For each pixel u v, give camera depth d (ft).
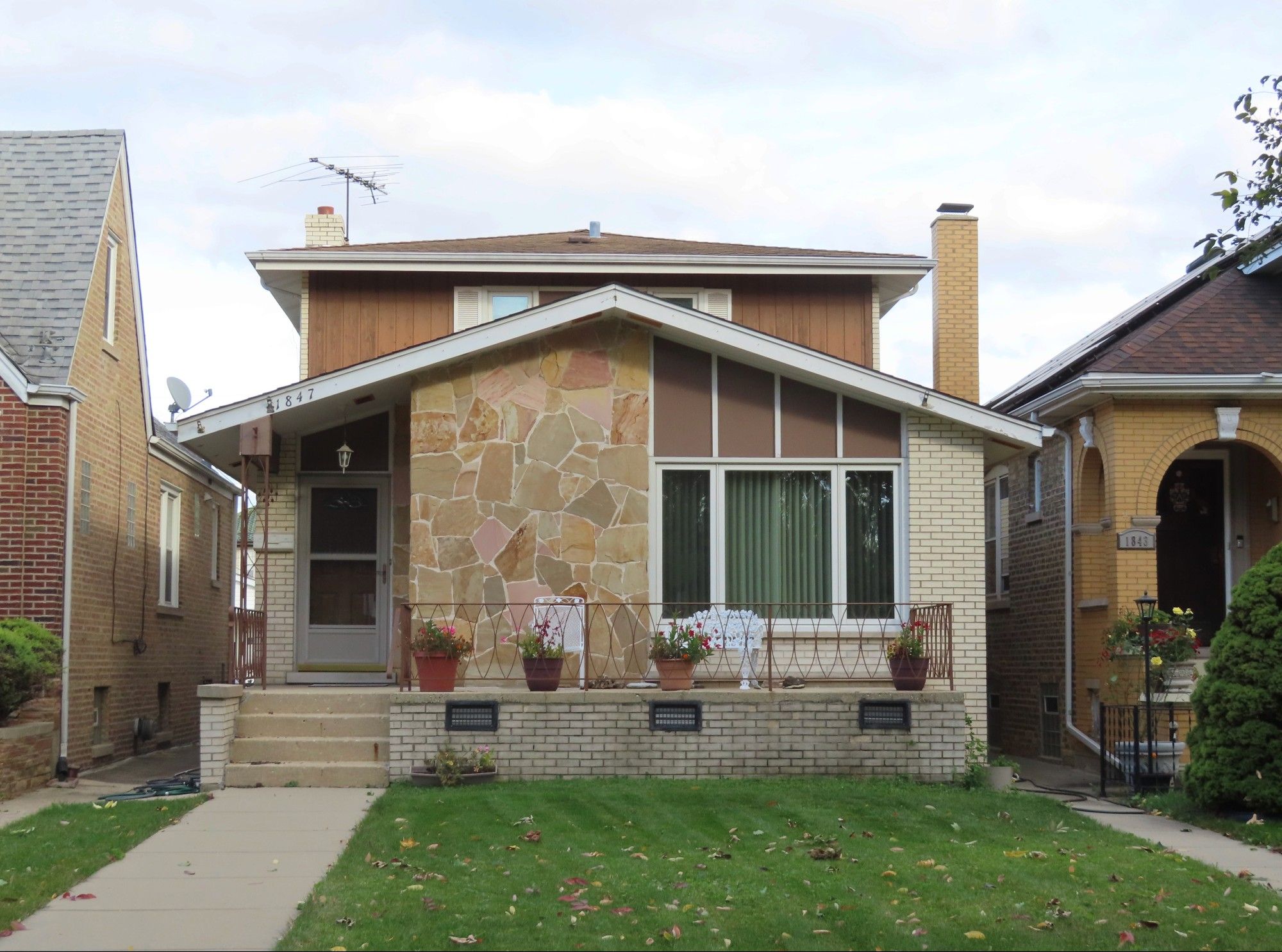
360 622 54.19
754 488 48.19
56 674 44.42
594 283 60.49
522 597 46.83
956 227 62.49
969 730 45.73
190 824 34.73
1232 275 57.52
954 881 27.99
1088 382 51.62
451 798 37.70
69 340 48.85
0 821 36.52
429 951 22.44
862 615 47.83
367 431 54.39
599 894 26.32
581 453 47.47
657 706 42.45
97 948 22.93
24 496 47.11
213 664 76.69
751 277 60.85
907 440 48.11
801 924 24.25
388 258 58.70
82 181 53.83
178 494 67.21
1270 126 31.81
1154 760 44.62
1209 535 57.72
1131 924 24.77
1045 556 59.72
